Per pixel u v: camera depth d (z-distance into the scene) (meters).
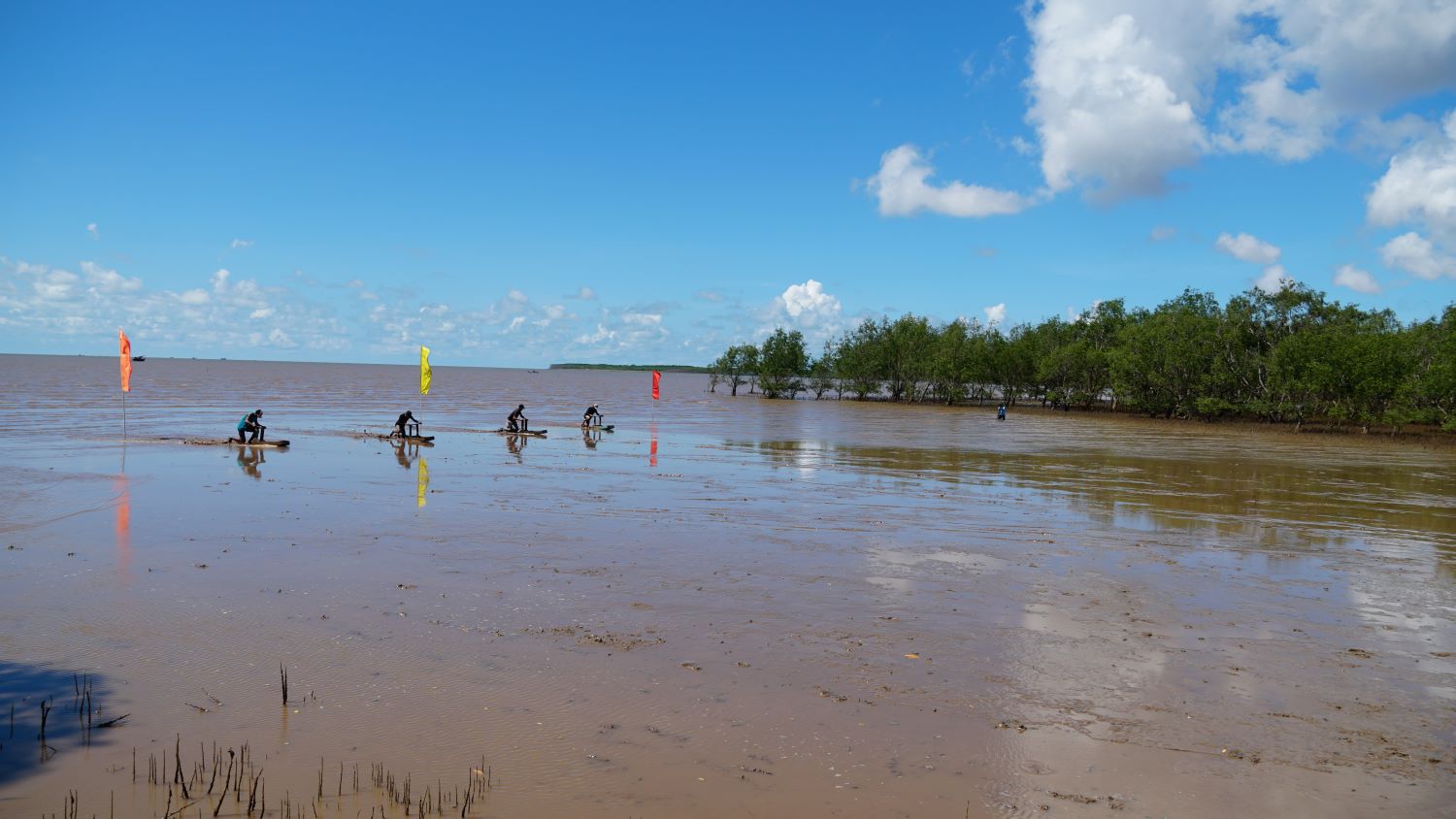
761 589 12.62
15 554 13.63
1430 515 22.69
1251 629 11.35
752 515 19.17
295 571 12.96
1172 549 16.72
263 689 8.38
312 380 139.25
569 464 29.02
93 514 17.25
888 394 144.75
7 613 10.57
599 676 8.89
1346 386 64.00
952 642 10.33
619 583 12.73
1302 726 8.16
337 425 44.78
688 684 8.75
